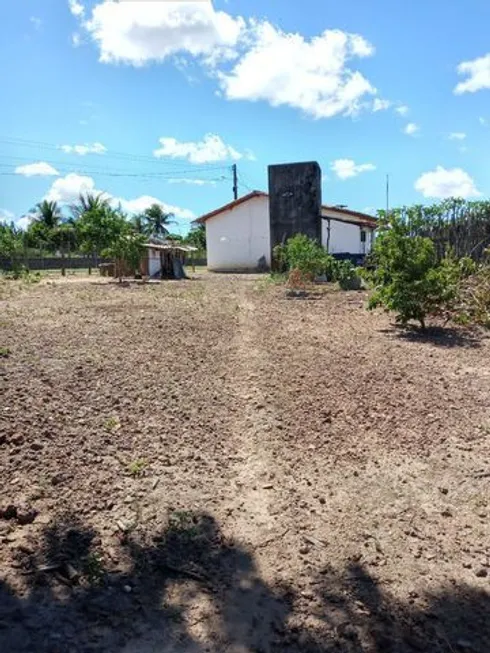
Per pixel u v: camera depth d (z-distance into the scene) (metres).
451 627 2.44
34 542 2.87
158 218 64.69
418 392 5.49
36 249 46.84
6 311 10.95
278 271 20.70
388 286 8.99
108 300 13.55
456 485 3.68
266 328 9.20
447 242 12.05
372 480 3.71
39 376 5.54
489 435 4.47
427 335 8.60
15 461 3.66
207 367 6.32
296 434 4.41
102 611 2.42
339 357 6.96
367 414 4.87
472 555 2.95
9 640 2.22
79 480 3.50
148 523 3.10
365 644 2.32
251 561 2.83
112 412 4.65
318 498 3.46
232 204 36.16
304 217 20.67
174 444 4.12
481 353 7.28
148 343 7.57
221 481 3.63
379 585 2.70
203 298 14.12
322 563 2.85
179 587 2.61
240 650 2.27
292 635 2.36
